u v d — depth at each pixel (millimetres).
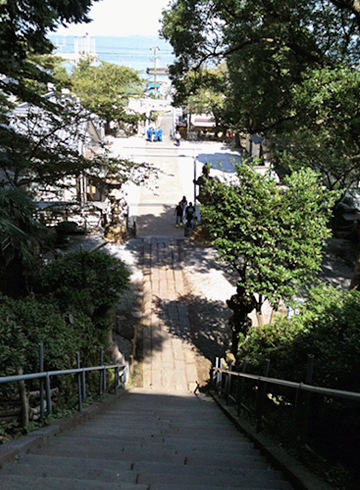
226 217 12062
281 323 9703
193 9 16500
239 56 16906
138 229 26438
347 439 4809
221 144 47906
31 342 7277
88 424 6902
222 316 17828
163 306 18312
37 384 7109
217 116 19766
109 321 12164
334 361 5207
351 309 6871
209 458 5055
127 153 41594
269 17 15102
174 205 30984
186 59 18250
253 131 18859
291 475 4258
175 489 3834
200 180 24406
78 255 11250
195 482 4141
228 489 3859
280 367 7047
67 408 7441
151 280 20297
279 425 6160
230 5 15336
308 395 4633
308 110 13625
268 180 11938
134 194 32844
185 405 10328
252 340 9703
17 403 6223
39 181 13727
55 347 7516
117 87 40500
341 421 4883
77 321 9852
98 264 11234
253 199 11727
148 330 16672
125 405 9570
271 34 15680
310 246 11711
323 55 15539
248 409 7492
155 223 27516
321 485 3900
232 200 11836
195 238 24422
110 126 47844
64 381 7500
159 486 3857
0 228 8531
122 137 48062
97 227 24328
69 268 10844
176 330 16828
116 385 10797
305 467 4410
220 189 12102
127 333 16531
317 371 5410
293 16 14867
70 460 4645
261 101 17094
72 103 14125
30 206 9391
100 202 25547
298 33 15320
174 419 8102
